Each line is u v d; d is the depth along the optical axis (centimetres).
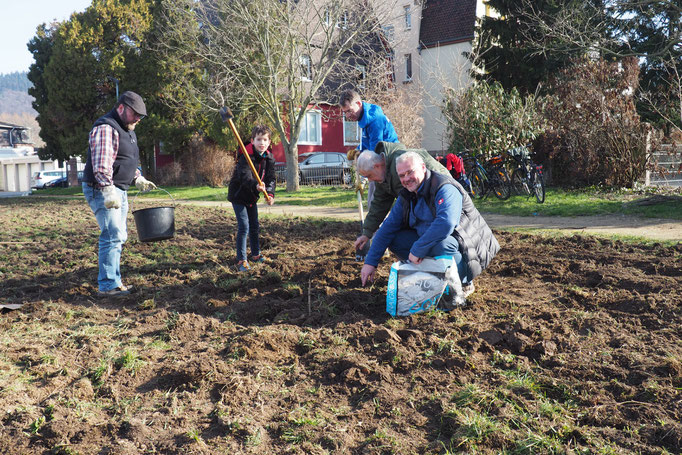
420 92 2283
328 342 340
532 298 419
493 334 333
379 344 333
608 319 357
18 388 283
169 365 308
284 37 1947
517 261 542
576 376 279
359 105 538
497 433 228
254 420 250
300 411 257
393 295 386
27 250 738
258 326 383
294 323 384
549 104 1412
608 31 1706
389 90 2103
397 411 254
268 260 603
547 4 1866
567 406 251
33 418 255
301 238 777
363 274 424
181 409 263
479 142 1439
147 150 2525
